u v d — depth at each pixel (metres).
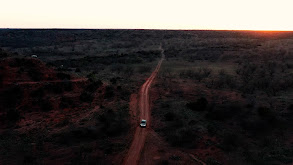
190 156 21.33
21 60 37.66
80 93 38.19
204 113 32.34
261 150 21.75
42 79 37.12
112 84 48.16
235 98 37.53
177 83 51.09
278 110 30.58
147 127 28.39
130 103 37.66
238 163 19.86
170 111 33.31
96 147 23.17
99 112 32.84
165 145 23.77
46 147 23.06
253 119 28.23
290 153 20.80
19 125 27.41
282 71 55.31
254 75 53.69
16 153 21.80
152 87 48.06
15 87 32.09
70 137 25.08
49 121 29.16
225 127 27.20
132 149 22.89
